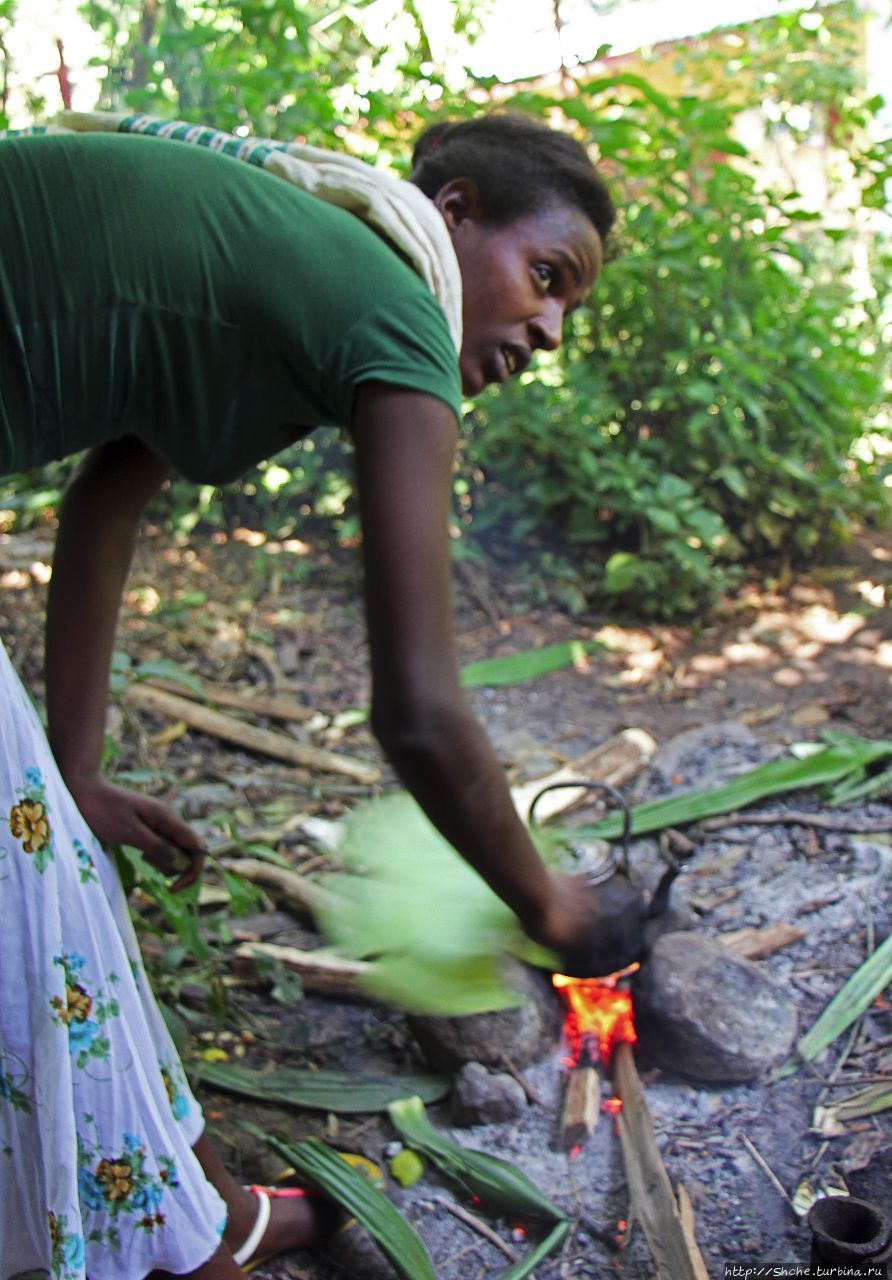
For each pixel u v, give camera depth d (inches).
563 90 190.1
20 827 54.6
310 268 51.8
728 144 181.5
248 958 102.6
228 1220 72.2
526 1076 89.0
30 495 192.1
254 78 178.4
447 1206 80.5
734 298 188.9
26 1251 59.3
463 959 91.0
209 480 59.6
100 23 209.5
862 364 200.7
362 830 119.6
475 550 187.0
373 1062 93.8
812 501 186.5
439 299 55.2
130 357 54.1
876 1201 78.5
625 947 76.6
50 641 71.4
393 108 179.2
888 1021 94.7
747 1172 81.6
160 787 130.7
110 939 58.1
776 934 104.5
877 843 118.3
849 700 149.4
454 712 49.1
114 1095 57.9
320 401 53.3
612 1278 74.6
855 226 214.4
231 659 163.3
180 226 52.6
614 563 173.0
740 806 124.6
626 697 156.3
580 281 61.3
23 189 52.9
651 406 179.6
